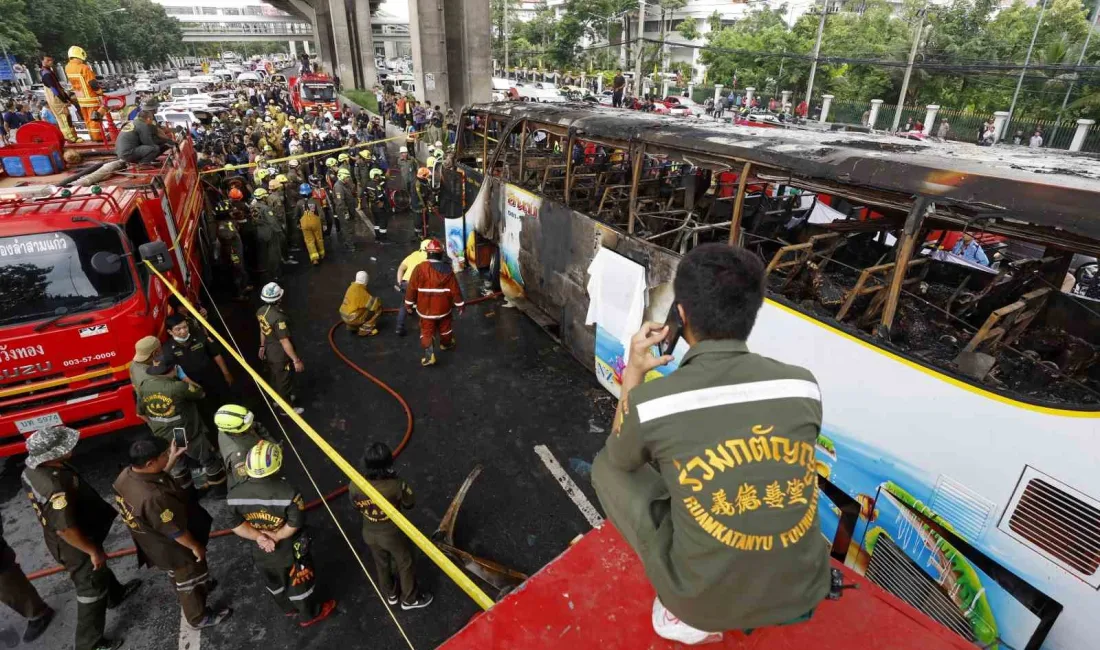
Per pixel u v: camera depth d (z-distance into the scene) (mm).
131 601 4434
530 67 62875
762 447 1354
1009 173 3449
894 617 2027
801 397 1423
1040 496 3006
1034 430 2994
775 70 37781
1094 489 2799
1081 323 4320
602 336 6715
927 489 3539
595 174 8164
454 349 8211
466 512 5273
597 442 6266
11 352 4891
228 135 20594
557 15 64438
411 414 6660
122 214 5617
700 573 1366
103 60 79500
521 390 7223
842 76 33312
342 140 18344
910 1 32062
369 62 46469
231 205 10477
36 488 3541
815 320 4129
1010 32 29000
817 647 1896
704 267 1510
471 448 6152
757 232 6664
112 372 5340
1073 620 2969
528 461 5957
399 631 4184
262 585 4586
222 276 10492
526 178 8820
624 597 2098
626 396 1552
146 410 4984
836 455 4098
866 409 3846
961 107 29109
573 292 7418
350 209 14164
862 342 3820
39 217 5055
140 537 3783
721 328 1491
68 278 5160
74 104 10406
